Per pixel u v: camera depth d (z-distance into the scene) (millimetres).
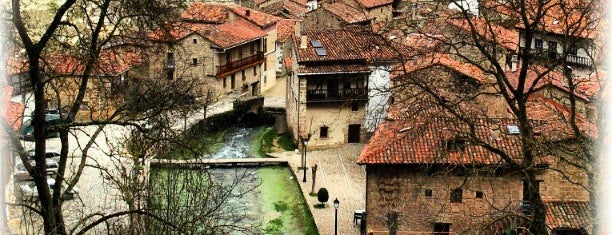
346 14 100562
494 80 51094
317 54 75500
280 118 84062
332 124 76625
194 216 31641
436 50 34375
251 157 75500
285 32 100312
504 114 50719
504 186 48219
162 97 31141
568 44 34156
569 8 37125
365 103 76562
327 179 68188
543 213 29656
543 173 47594
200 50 86250
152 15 26203
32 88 22625
